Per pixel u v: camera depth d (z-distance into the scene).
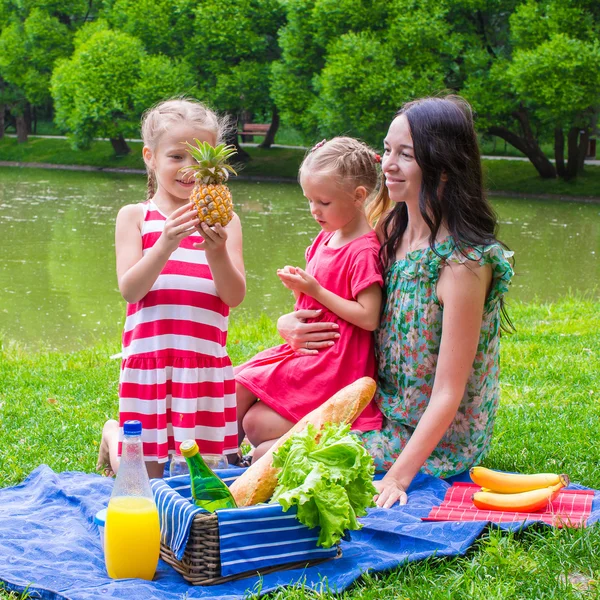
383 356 3.83
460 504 3.42
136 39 34.50
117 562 2.77
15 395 5.81
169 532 2.81
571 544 2.97
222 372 3.82
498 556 2.86
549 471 4.16
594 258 15.02
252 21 34.16
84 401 5.71
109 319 9.96
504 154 35.12
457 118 3.57
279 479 2.88
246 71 33.62
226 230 3.97
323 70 28.19
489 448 4.25
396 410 3.77
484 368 3.70
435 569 2.86
